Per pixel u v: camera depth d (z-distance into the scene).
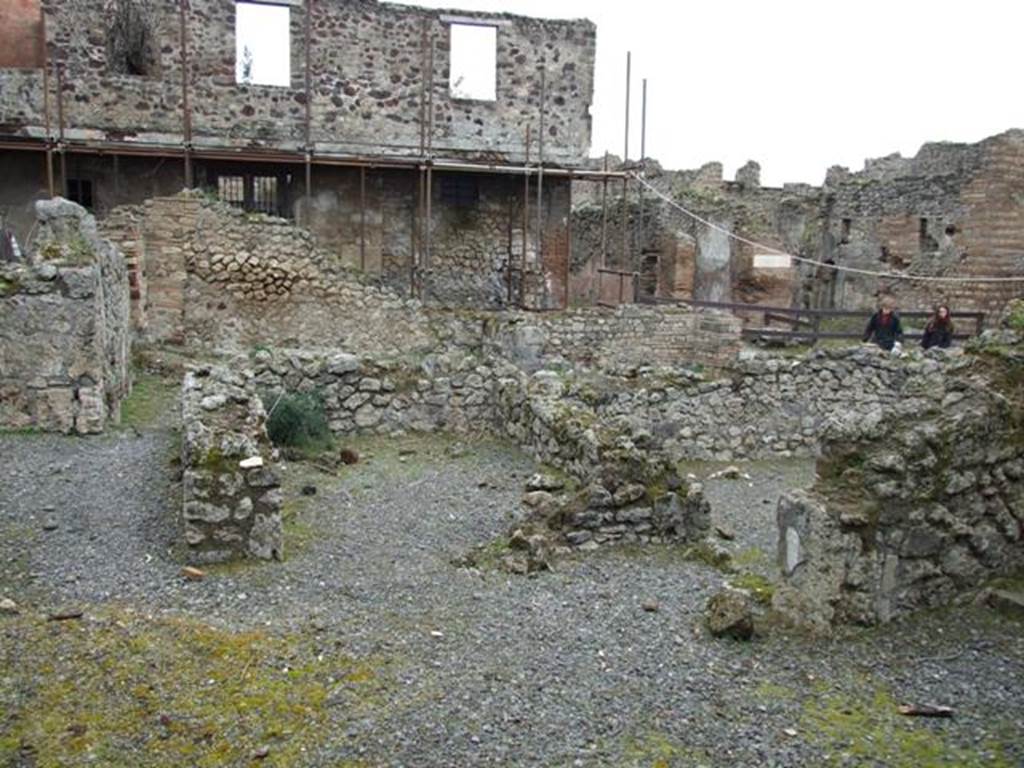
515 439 11.22
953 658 5.57
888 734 4.72
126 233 15.19
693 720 4.80
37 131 17.11
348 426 11.48
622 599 6.52
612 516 7.82
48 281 10.02
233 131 18.11
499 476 9.89
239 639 5.41
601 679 5.21
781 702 5.02
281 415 10.46
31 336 10.03
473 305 19.81
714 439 13.05
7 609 5.65
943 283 24.45
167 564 6.64
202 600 6.08
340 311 16.45
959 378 6.48
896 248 26.08
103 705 4.67
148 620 5.60
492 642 5.65
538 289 19.73
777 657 5.57
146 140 17.64
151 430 10.67
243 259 16.09
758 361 13.36
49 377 10.10
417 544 7.63
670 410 12.79
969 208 23.89
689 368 15.62
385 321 16.58
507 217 20.09
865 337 17.59
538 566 7.16
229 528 6.79
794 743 4.60
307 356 11.44
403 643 5.55
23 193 17.38
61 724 4.50
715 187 28.22
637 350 17.38
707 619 5.99
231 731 4.51
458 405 11.80
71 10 17.11
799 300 28.80
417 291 19.52
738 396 13.15
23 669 4.95
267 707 4.72
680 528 7.95
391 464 10.30
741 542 8.71
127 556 6.73
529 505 8.20
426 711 4.75
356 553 7.27
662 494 7.93
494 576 6.94
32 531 7.14
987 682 5.28
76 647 5.20
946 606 6.14
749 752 4.51
